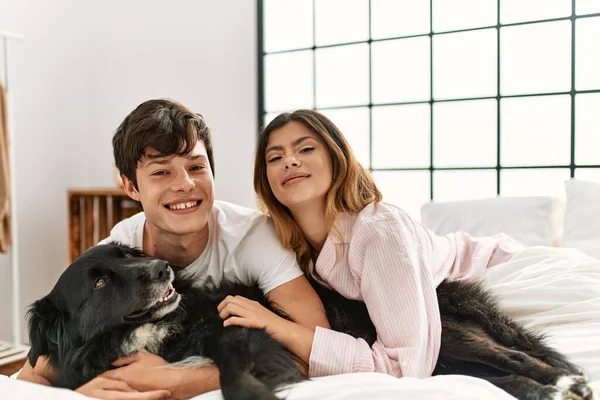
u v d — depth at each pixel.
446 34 3.33
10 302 3.73
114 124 4.25
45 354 1.44
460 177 3.35
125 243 1.68
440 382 1.12
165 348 1.41
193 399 1.17
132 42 4.16
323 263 1.62
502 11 3.16
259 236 1.63
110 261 1.44
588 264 1.80
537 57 3.07
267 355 1.23
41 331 1.42
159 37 4.06
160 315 1.41
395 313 1.39
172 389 1.27
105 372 1.33
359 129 3.65
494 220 2.62
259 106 3.85
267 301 1.50
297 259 1.69
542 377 1.33
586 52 2.93
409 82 3.47
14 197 3.47
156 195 1.49
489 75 3.22
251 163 3.81
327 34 3.72
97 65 4.26
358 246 1.53
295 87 3.84
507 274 1.88
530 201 2.62
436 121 3.40
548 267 1.83
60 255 4.12
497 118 3.21
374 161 3.62
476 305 1.62
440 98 3.38
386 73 3.54
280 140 1.62
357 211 1.65
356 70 3.64
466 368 1.46
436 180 3.42
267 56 3.91
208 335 1.35
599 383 1.29
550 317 1.62
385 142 3.58
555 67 3.03
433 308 1.43
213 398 1.17
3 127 3.11
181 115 1.53
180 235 1.54
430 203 2.87
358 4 3.60
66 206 4.15
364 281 1.49
